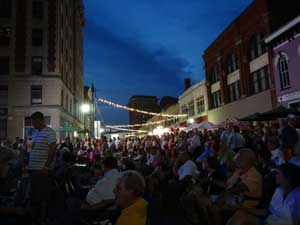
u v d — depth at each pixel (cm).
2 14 3023
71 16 4094
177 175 862
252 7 2352
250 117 1595
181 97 4331
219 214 456
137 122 11550
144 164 1171
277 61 2034
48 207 548
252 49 2445
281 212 397
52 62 2978
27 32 3002
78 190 760
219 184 676
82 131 3011
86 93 5853
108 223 482
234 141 1130
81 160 1416
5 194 775
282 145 729
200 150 1106
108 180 508
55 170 778
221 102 2991
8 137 2838
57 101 2925
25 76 2934
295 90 1856
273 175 523
